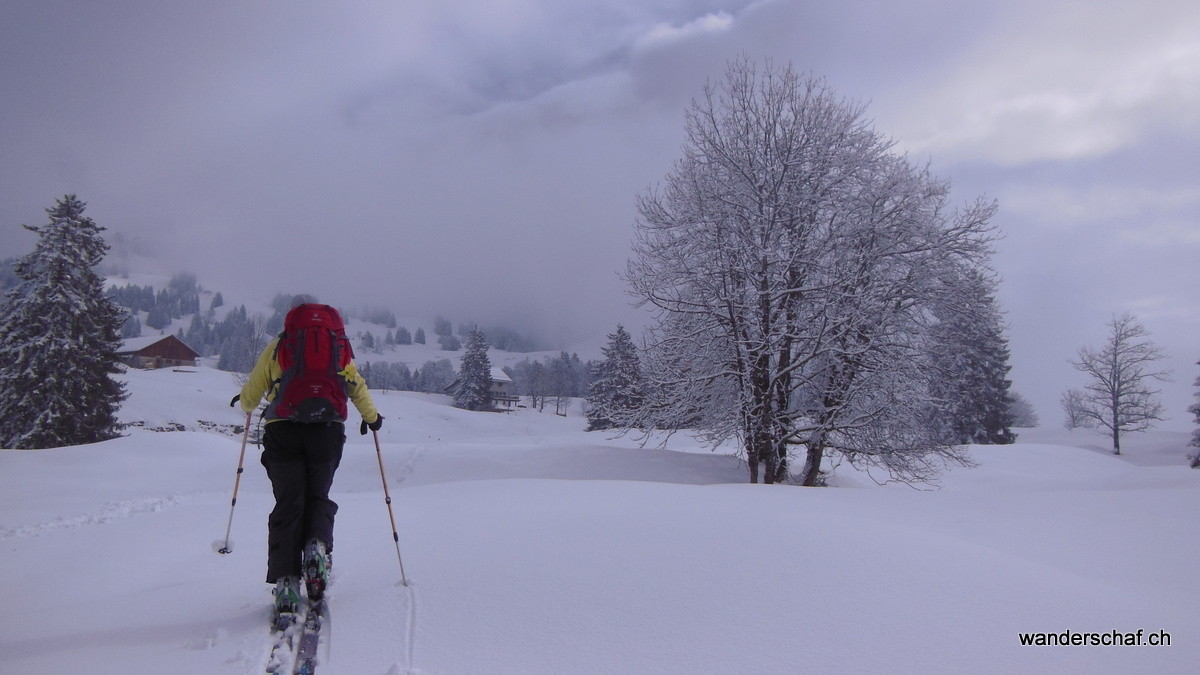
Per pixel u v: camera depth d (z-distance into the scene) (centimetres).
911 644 265
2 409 2756
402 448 2006
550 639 270
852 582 325
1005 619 291
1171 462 4347
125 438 1814
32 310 2859
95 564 419
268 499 746
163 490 1439
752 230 1652
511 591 320
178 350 7806
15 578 393
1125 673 247
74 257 2967
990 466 2452
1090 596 327
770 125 1703
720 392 1706
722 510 488
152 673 244
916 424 1612
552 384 9962
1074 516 572
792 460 2169
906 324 1642
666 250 1694
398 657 256
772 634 273
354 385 346
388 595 323
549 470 1723
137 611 315
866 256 1603
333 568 387
